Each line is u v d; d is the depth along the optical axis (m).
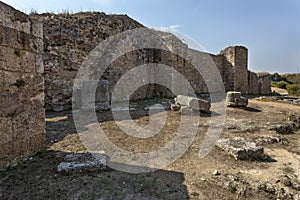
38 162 4.41
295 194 3.75
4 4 4.00
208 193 3.67
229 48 21.25
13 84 4.20
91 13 13.68
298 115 9.98
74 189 3.51
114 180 3.88
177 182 3.99
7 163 4.07
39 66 4.95
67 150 5.18
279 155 5.62
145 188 3.70
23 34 4.47
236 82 21.22
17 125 4.29
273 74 38.53
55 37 11.15
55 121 8.28
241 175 4.38
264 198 3.65
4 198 3.22
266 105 13.19
